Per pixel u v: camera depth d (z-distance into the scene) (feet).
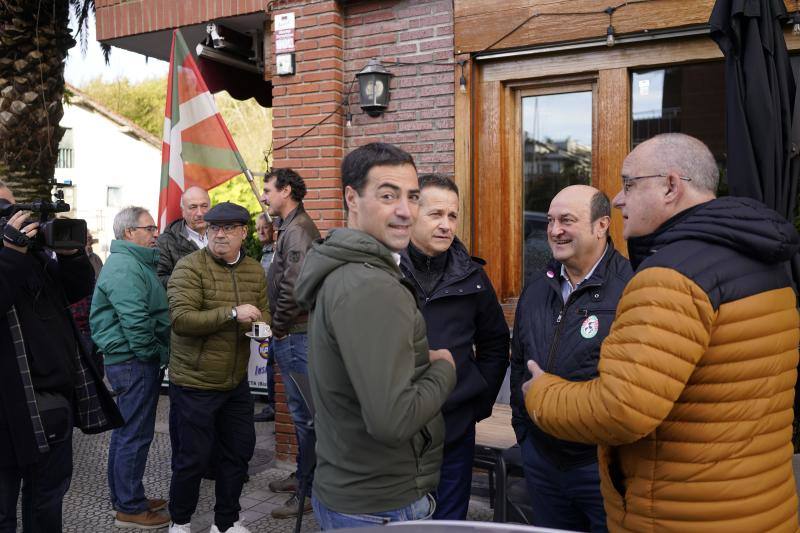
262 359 21.53
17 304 9.12
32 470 9.40
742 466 5.23
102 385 10.33
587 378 7.62
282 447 16.16
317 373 5.80
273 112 16.17
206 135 16.61
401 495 5.81
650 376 5.08
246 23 18.21
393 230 5.81
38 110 24.34
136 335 12.59
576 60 13.61
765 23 8.68
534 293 8.54
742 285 5.22
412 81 14.90
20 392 8.98
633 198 6.06
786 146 8.81
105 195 88.28
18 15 23.73
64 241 9.24
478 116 14.64
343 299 5.36
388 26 15.14
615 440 5.37
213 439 11.87
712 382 5.22
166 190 16.69
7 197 9.92
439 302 8.82
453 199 8.82
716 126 12.85
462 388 8.79
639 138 13.42
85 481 15.64
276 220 15.07
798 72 11.85
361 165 5.86
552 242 8.08
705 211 5.49
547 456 8.00
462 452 8.96
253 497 14.47
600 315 7.66
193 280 12.17
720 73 12.78
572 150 14.17
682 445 5.32
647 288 5.29
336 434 5.78
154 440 18.71
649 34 12.65
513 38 13.84
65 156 84.74
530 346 8.24
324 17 15.42
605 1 12.95
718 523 5.26
